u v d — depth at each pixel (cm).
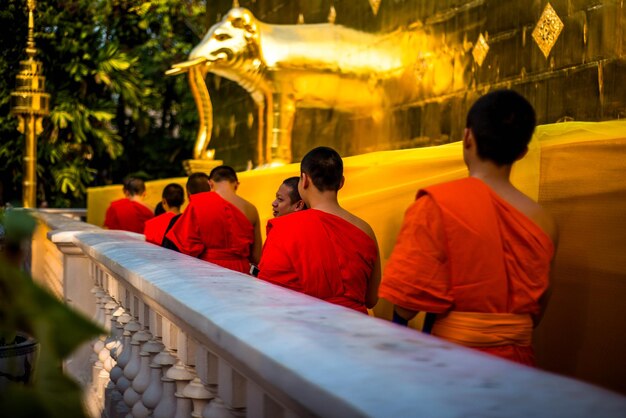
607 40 484
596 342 294
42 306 79
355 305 338
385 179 449
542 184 319
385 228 452
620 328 286
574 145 305
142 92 1770
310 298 172
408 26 734
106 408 362
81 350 431
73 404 82
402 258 223
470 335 218
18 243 87
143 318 301
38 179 1755
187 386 230
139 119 1922
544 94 546
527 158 324
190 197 546
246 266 545
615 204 289
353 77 843
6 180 1694
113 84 1708
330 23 890
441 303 221
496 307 219
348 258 336
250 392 168
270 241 342
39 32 1647
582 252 302
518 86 575
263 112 920
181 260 279
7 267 80
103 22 1802
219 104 1234
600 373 292
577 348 302
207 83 1276
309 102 892
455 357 108
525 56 566
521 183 328
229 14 878
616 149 289
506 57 589
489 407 83
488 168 231
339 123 884
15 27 1634
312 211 342
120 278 320
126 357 326
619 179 287
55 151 1680
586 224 301
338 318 142
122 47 1908
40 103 1248
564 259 309
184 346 232
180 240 538
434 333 229
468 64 640
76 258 480
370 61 809
